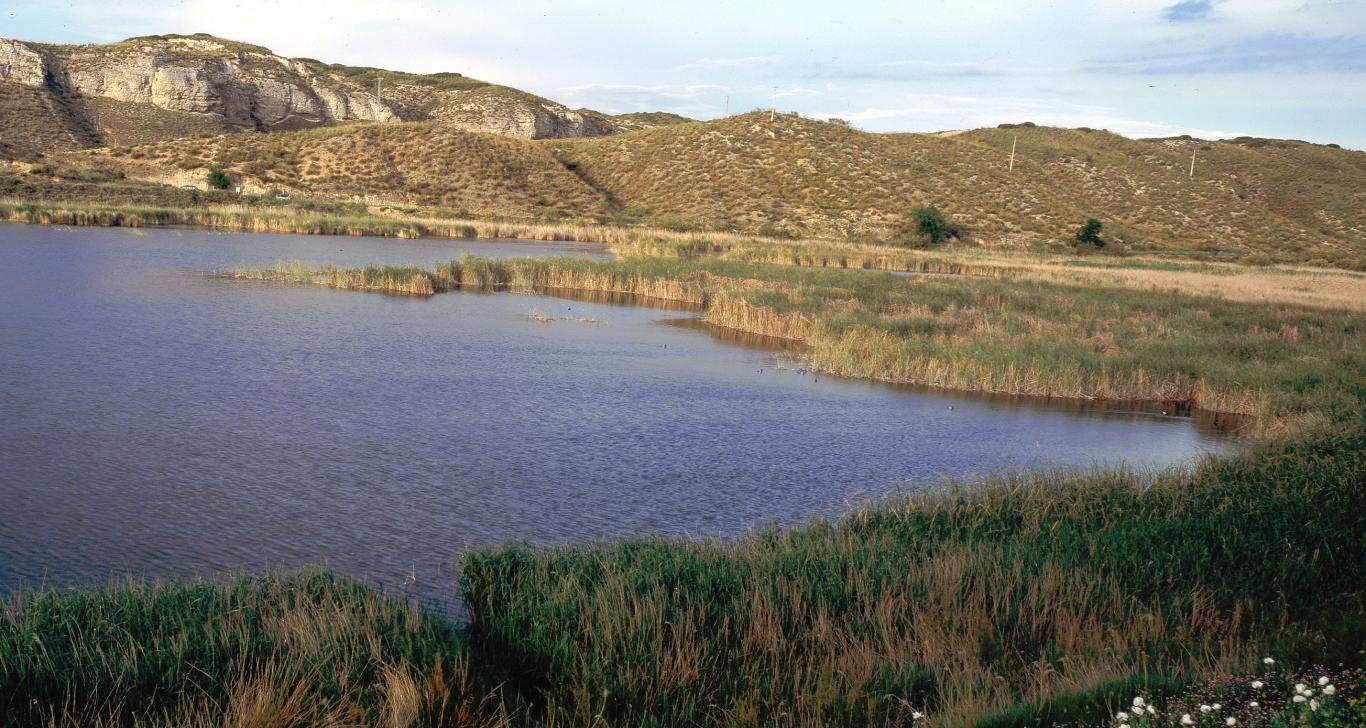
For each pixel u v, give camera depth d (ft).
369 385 62.64
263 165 288.51
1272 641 23.89
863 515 37.17
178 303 93.97
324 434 50.11
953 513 36.83
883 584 26.99
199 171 276.62
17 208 181.37
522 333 90.07
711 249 202.69
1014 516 37.14
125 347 69.87
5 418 49.26
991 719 19.02
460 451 48.39
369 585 30.60
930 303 114.21
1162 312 116.06
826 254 193.26
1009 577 27.53
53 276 107.76
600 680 21.83
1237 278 189.57
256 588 26.73
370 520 37.42
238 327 82.28
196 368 64.34
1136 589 27.91
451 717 19.85
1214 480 41.68
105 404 53.36
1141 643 24.29
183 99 391.24
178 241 166.20
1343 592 28.02
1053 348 82.69
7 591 28.94
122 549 33.19
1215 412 71.20
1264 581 28.84
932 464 51.06
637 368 75.31
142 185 248.11
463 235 227.20
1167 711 18.56
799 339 98.12
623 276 133.49
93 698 19.60
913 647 23.79
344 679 20.74
